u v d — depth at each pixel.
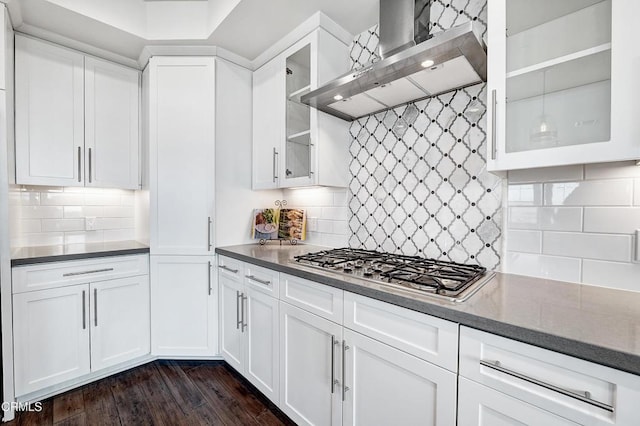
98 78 2.14
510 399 0.79
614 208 1.10
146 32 2.01
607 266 1.11
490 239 1.41
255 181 2.32
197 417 1.63
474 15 1.45
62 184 1.99
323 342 1.35
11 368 1.60
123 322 2.02
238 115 2.27
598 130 0.97
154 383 1.92
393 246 1.78
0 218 1.57
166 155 2.10
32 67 1.87
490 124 1.12
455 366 0.90
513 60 1.11
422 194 1.65
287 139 2.05
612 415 0.65
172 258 2.12
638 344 0.66
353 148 2.00
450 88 1.50
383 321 1.09
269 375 1.66
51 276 1.74
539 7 1.10
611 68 0.89
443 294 1.01
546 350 0.74
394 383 1.07
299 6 1.71
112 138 2.21
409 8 1.49
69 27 1.87
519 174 1.32
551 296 1.01
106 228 2.42
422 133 1.64
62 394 1.79
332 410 1.30
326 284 1.29
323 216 2.19
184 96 2.11
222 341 2.11
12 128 1.75
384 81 1.42
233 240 2.25
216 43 2.07
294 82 2.00
